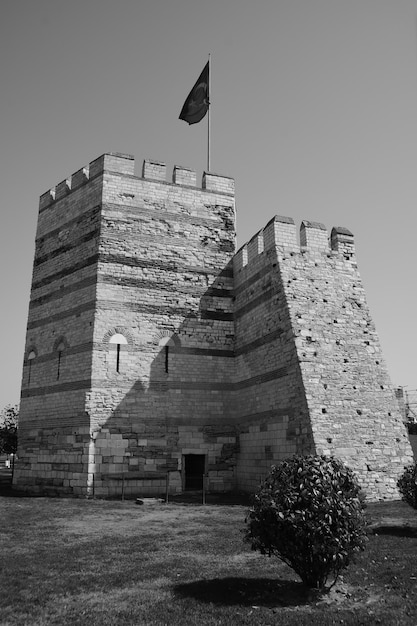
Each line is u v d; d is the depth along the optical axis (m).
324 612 7.60
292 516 8.16
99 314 22.97
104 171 24.84
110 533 13.31
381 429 19.58
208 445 23.47
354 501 8.56
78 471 21.62
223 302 25.48
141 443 22.41
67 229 25.86
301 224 22.84
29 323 26.47
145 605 7.86
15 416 44.78
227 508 17.80
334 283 21.88
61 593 8.41
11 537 12.78
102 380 22.36
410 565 9.78
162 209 25.52
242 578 9.22
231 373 24.67
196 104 30.20
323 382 19.48
